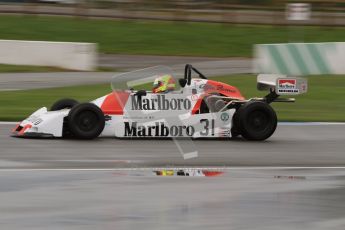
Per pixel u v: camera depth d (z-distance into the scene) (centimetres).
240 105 4603
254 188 3144
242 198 2959
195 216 2684
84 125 4250
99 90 7025
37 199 2881
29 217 2628
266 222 2620
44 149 3966
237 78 8094
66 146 4069
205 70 9031
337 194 3050
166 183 3216
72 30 12731
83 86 7344
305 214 2730
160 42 12112
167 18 14225
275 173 3497
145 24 13525
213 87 4572
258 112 4491
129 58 10550
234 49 11769
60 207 2770
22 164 3559
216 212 2742
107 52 11206
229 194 3027
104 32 12688
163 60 10362
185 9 15612
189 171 3500
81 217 2644
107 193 3003
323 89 7431
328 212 2761
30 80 7819
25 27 12725
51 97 6450
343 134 4925
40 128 4275
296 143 4488
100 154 3875
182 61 10269
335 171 3581
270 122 4509
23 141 4200
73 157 3769
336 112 6081
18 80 7794
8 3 15925
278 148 4269
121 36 12444
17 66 9019
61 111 4419
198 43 12125
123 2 15662
